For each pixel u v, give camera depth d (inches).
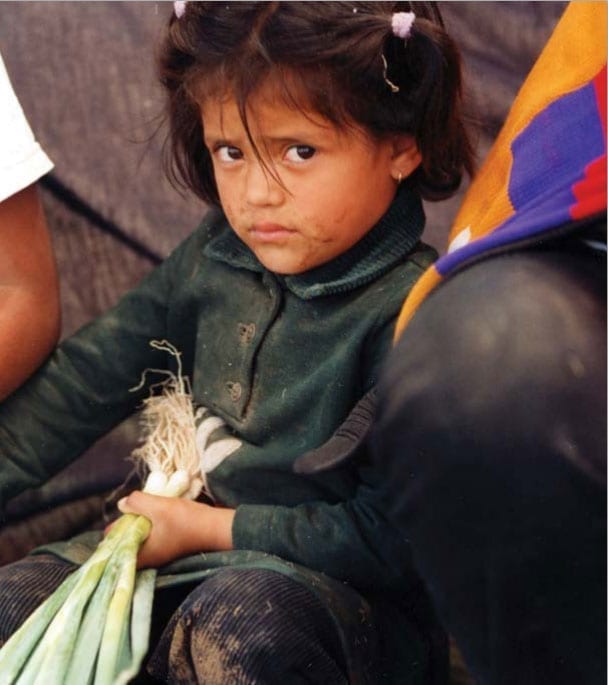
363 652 89.9
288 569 88.9
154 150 128.2
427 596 100.9
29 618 90.7
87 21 129.1
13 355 105.6
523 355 63.7
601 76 78.2
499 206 78.6
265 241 94.3
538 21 126.1
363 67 89.7
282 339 100.0
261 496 100.4
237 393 102.2
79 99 128.4
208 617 84.9
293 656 84.2
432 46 93.2
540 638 65.2
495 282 66.9
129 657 87.9
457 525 65.3
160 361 113.0
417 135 95.7
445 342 65.9
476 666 68.3
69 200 127.6
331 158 91.5
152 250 127.4
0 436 109.0
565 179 73.1
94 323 112.1
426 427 65.0
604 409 62.7
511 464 63.1
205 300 106.8
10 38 129.0
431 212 129.7
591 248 69.3
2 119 103.7
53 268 108.4
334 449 80.0
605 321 64.9
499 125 126.6
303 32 88.9
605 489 62.4
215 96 91.9
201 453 102.9
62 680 85.3
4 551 122.4
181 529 96.3
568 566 63.4
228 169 94.7
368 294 96.5
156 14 128.0
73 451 112.1
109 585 90.7
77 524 123.6
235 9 91.0
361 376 96.6
